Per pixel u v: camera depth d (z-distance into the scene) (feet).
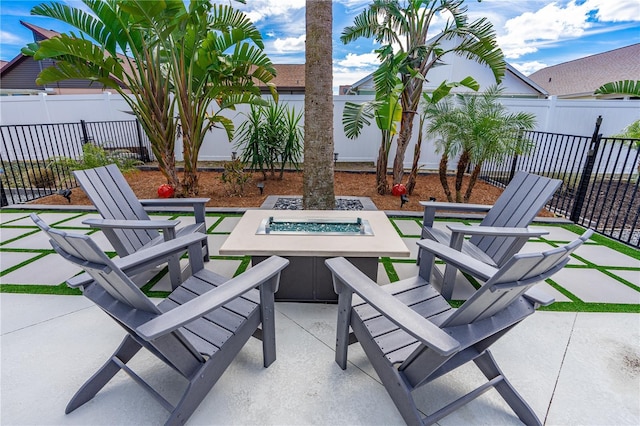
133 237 8.58
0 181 14.94
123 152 20.99
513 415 5.05
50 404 5.09
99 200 8.13
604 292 8.50
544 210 15.79
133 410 5.02
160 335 3.66
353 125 13.37
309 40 11.46
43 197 16.38
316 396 5.31
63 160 17.67
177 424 4.50
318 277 7.73
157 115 14.70
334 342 6.57
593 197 19.11
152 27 11.96
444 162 14.96
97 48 12.33
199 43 14.80
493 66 15.24
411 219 14.14
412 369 4.43
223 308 5.53
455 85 14.20
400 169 17.52
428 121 22.63
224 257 10.23
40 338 6.51
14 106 25.82
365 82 34.27
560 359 6.16
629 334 6.86
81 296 7.98
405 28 15.72
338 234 8.04
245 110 23.56
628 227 14.11
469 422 4.92
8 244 10.94
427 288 6.31
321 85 11.76
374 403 5.20
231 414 4.97
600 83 42.75
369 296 4.50
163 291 8.35
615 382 5.65
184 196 16.58
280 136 19.53
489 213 9.29
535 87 33.76
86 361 5.95
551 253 3.59
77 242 3.58
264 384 5.52
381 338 5.01
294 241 7.55
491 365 5.11
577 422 4.93
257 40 15.40
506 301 4.25
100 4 12.21
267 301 5.52
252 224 8.77
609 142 22.99
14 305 7.58
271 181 20.16
